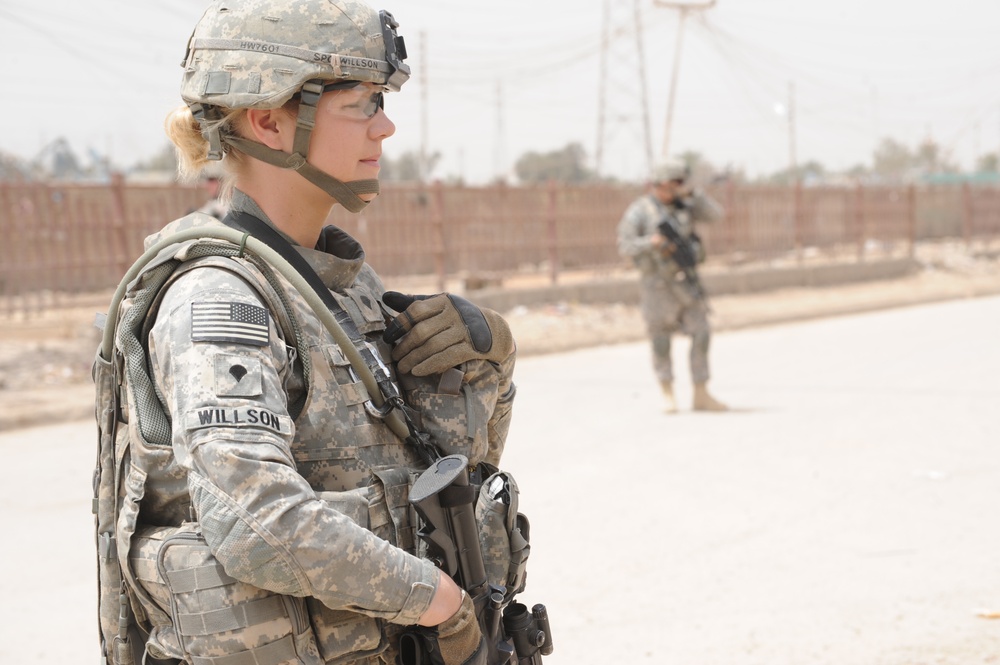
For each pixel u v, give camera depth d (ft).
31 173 108.78
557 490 25.52
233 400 5.66
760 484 25.50
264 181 6.67
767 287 82.84
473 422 7.07
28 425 35.04
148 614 6.41
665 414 35.53
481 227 66.33
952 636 15.80
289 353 6.18
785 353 51.90
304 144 6.41
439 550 6.38
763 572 19.15
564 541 21.38
